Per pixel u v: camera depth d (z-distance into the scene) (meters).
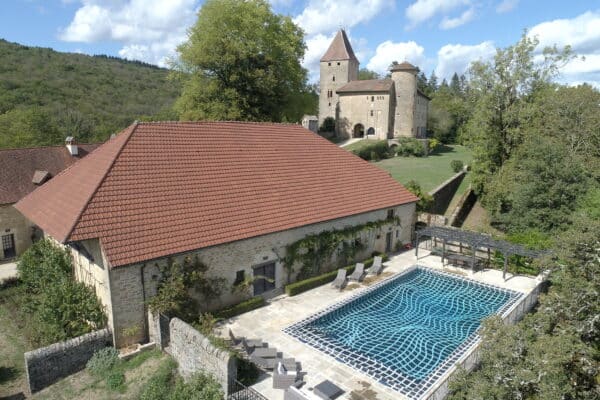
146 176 20.05
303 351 16.75
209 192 21.30
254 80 46.91
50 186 23.62
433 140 79.94
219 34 47.06
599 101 41.06
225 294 20.09
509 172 38.25
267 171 24.88
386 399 13.85
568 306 15.06
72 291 18.11
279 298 21.86
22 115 59.78
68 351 15.71
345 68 89.56
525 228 32.75
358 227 26.44
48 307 17.48
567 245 15.54
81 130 75.50
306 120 33.47
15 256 30.75
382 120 81.31
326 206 24.91
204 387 13.69
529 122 40.53
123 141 21.16
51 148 36.72
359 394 14.09
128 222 17.70
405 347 17.56
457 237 27.23
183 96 49.38
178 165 21.64
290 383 14.20
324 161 28.80
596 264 14.95
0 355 17.53
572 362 13.47
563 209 31.25
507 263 27.05
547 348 11.58
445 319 20.41
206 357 14.27
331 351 16.84
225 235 19.69
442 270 26.72
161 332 16.80
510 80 39.34
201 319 17.19
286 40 51.88
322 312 20.22
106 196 18.09
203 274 18.67
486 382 11.76
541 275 24.86
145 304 17.34
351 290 23.02
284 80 53.03
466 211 44.28
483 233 30.94
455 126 92.25
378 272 25.66
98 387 15.09
